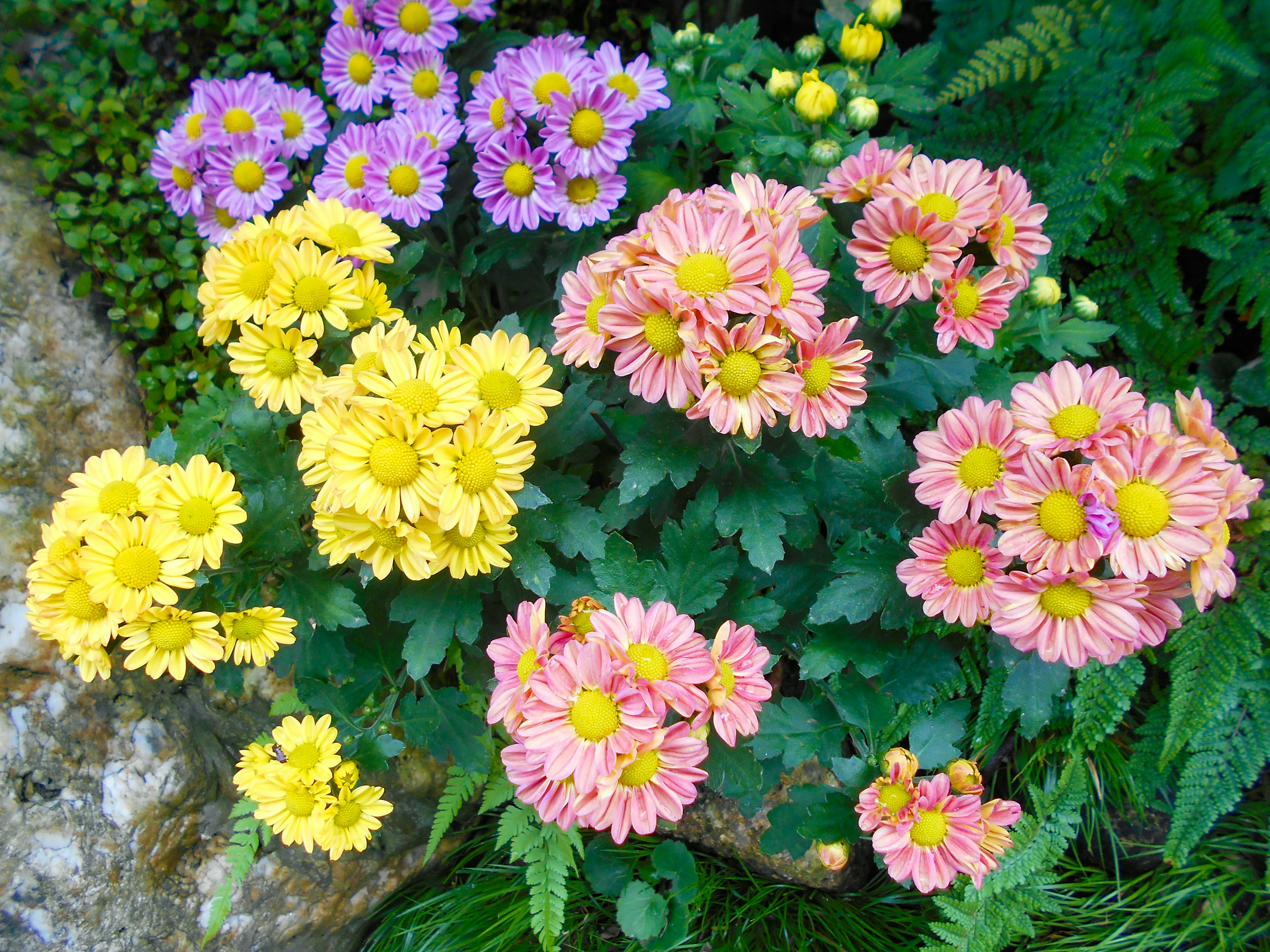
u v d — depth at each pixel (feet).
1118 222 2.14
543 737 1.39
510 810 1.90
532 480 1.66
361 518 1.53
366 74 2.21
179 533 1.59
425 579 1.62
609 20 2.68
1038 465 1.43
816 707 1.82
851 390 1.53
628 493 1.57
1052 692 1.64
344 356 1.76
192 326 2.35
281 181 2.15
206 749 1.98
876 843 1.61
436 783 2.10
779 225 1.51
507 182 1.94
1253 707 1.94
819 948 1.95
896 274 1.59
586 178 1.95
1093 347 2.27
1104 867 2.06
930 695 1.71
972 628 1.67
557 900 1.83
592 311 1.54
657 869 1.94
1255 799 2.08
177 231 2.37
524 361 1.59
